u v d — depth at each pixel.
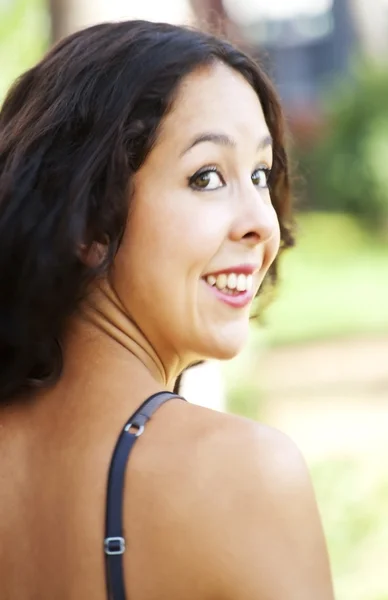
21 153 2.19
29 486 2.11
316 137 25.28
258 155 2.26
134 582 1.97
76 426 2.10
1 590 2.10
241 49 2.34
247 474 1.97
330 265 20.52
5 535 2.11
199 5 6.62
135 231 2.17
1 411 2.20
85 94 2.18
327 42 34.16
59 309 2.13
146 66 2.16
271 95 2.55
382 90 24.39
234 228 2.20
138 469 2.00
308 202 24.88
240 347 2.25
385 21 33.12
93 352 2.18
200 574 1.95
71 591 2.01
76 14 6.32
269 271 2.92
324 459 9.40
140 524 1.97
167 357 2.28
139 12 6.11
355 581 6.80
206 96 2.19
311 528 1.98
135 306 2.20
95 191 2.14
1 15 8.79
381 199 23.92
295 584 1.94
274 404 11.44
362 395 11.72
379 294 17.70
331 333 15.05
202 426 2.02
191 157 2.17
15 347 2.16
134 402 2.09
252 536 1.95
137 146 2.15
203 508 1.96
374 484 8.51
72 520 2.02
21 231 2.14
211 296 2.21
